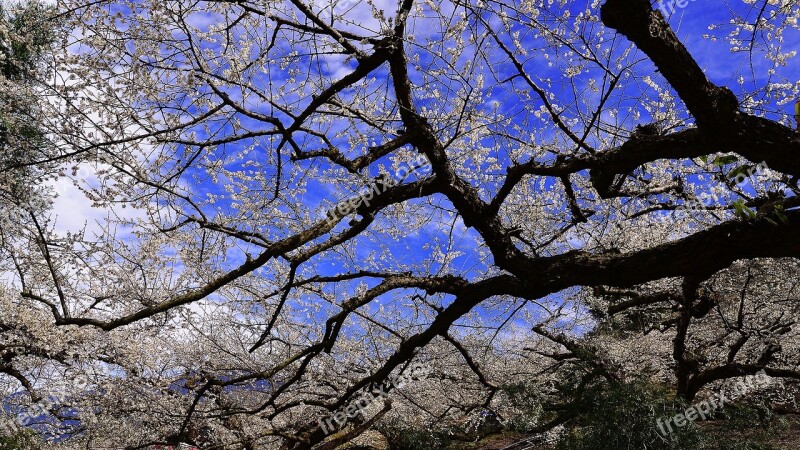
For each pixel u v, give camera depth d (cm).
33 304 701
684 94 350
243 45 480
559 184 726
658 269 410
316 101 421
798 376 784
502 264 464
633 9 326
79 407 720
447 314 482
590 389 784
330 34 432
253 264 395
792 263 799
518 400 945
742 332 820
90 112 482
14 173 567
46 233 665
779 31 497
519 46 524
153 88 453
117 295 713
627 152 414
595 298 880
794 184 529
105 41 442
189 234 627
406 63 452
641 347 983
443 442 1072
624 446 671
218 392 757
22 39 462
